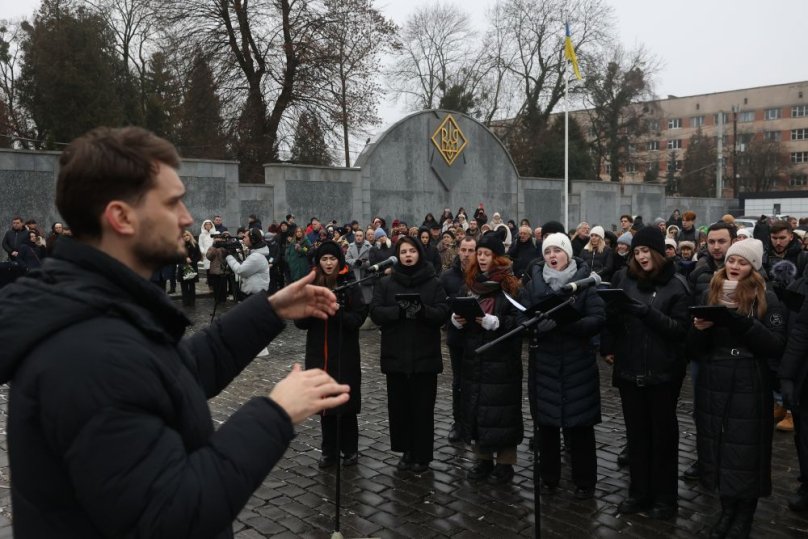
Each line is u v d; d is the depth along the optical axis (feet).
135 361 4.09
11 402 4.13
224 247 32.09
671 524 13.83
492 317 14.84
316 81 77.00
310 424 20.93
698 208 109.50
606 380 26.71
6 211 48.06
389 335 16.88
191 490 3.99
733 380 12.81
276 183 61.36
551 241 15.57
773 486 15.90
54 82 92.79
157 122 105.70
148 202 4.58
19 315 4.01
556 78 121.08
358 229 47.83
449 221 58.34
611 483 16.10
